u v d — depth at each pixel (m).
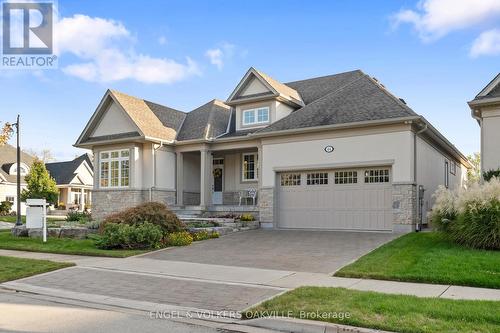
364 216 16.97
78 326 6.11
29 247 14.62
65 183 44.59
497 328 5.35
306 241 14.52
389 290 7.71
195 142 22.44
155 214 15.15
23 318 6.56
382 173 16.72
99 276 9.82
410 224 15.76
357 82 19.98
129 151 22.56
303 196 18.48
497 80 15.50
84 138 24.19
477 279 8.04
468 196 11.59
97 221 18.64
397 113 16.28
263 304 6.77
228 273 9.76
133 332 5.84
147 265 11.09
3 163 41.19
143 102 24.62
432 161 19.39
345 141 17.36
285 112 21.77
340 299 6.87
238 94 22.45
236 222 18.61
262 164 19.48
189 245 14.38
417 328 5.41
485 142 15.51
